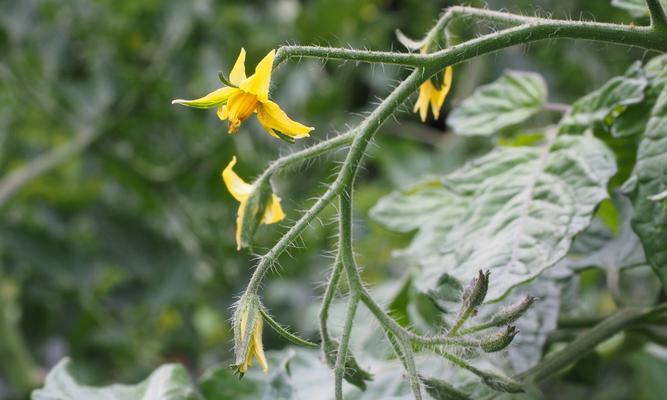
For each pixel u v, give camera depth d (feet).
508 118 1.10
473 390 1.01
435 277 0.96
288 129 0.87
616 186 1.07
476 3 1.71
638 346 1.16
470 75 1.78
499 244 0.94
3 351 1.74
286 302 1.93
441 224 1.09
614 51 1.69
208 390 1.06
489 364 1.05
